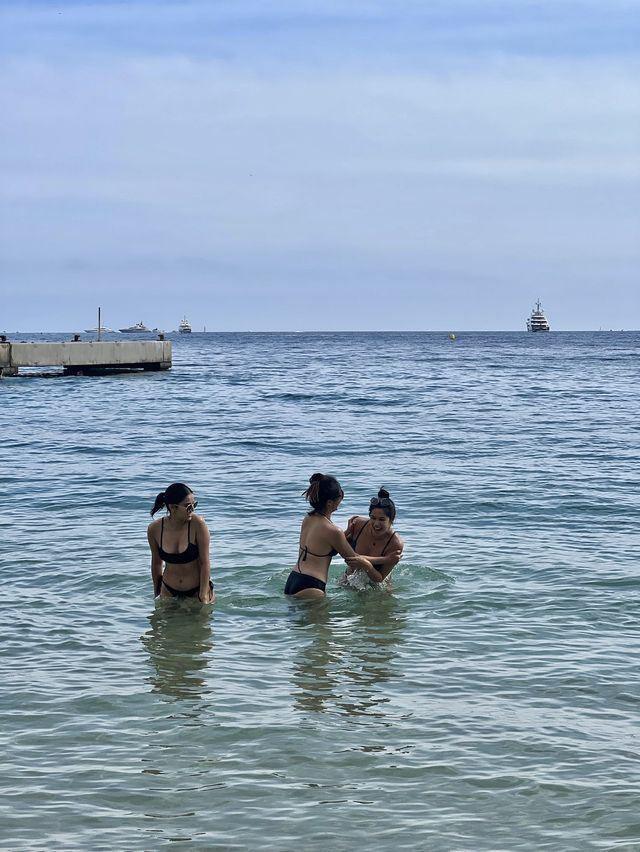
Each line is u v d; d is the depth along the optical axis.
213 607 9.06
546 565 10.64
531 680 7.11
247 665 7.45
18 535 12.12
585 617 8.71
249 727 6.22
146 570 10.33
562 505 14.33
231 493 15.35
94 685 6.98
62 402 36.19
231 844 4.82
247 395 40.81
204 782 5.47
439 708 6.56
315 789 5.39
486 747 5.93
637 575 10.17
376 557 9.79
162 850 4.76
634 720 6.36
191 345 168.88
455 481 16.67
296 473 17.67
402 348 142.75
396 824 5.02
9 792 5.33
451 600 9.27
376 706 6.59
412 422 28.33
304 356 102.94
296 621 8.64
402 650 7.82
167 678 7.13
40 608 8.98
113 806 5.19
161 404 35.47
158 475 17.34
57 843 4.82
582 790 5.38
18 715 6.40
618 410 33.03
